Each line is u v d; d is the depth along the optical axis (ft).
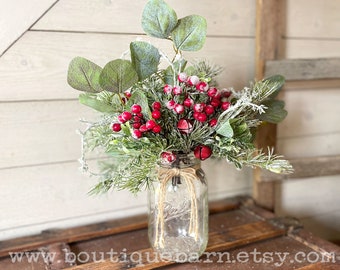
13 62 3.05
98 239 3.35
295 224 3.51
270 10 3.71
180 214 2.83
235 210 3.91
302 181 4.37
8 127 3.15
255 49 3.83
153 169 2.64
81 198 3.53
